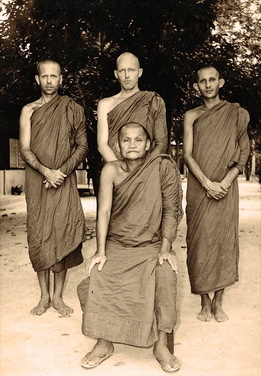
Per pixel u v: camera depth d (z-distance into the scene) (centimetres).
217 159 507
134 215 393
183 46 1095
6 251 892
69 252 514
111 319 375
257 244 993
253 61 1373
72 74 1080
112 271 383
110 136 479
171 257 384
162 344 384
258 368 381
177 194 404
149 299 371
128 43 1038
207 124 511
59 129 511
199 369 379
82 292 401
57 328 468
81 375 369
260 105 1280
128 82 482
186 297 587
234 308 540
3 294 592
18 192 2222
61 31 981
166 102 1114
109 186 401
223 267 501
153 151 462
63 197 513
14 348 419
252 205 1997
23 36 1029
